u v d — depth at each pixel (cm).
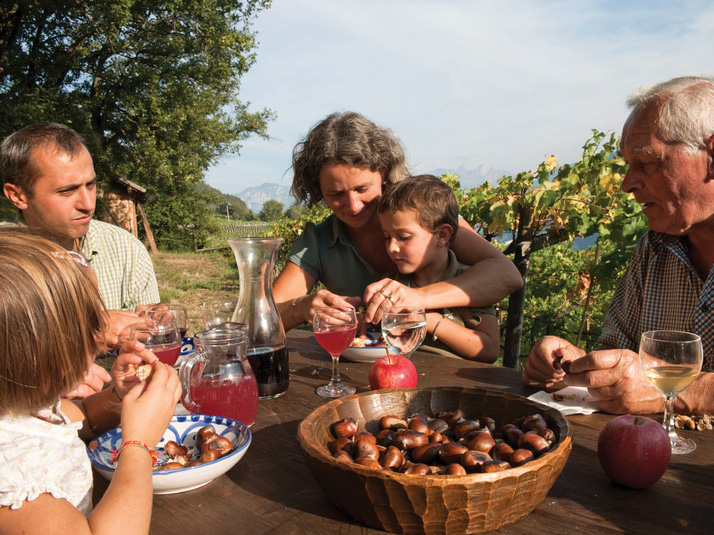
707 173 157
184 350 178
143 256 304
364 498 84
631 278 203
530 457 91
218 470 100
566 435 94
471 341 199
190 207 2895
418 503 81
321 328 155
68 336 82
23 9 1416
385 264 244
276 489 101
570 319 489
